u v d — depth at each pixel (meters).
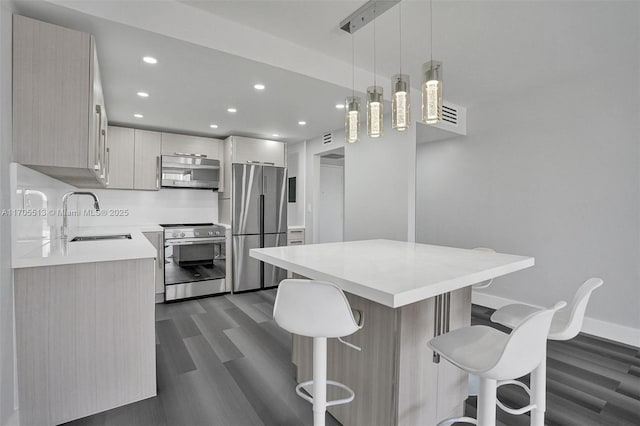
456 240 4.23
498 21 2.19
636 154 2.80
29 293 1.69
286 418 1.82
